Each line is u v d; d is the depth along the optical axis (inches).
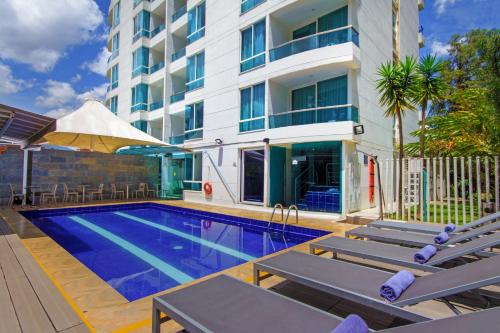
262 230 355.3
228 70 539.5
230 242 297.9
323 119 442.0
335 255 189.2
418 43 921.5
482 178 408.8
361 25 441.4
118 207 510.9
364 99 447.5
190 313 85.1
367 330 68.1
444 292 90.3
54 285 139.2
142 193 645.3
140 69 823.7
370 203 451.5
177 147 505.7
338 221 349.4
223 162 538.3
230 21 541.0
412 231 233.9
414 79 371.6
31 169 494.0
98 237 315.3
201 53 619.2
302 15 470.9
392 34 595.5
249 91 502.0
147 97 833.5
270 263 136.4
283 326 77.5
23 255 188.2
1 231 263.4
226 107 539.8
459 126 463.8
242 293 98.5
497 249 182.2
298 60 425.1
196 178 612.1
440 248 171.5
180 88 773.9
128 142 431.2
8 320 106.0
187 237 318.7
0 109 241.9
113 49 1011.9
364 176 445.4
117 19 995.9
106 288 139.3
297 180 479.5
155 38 808.3
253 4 500.7
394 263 143.6
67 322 105.3
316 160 454.3
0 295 127.6
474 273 96.5
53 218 421.1
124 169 621.0
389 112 391.2
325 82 454.6
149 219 431.5
